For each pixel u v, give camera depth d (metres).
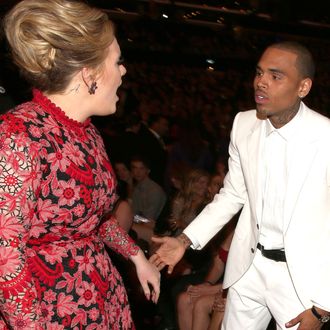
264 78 2.51
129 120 6.48
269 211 2.63
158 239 2.82
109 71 1.98
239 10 11.94
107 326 2.05
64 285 1.95
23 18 1.84
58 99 1.95
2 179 1.78
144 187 4.99
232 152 2.81
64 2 1.86
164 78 10.70
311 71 2.54
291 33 12.38
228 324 2.85
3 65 3.75
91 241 2.04
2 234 1.77
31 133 1.85
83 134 1.99
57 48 1.87
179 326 3.73
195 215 3.97
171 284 4.00
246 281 2.77
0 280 1.78
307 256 2.56
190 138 6.80
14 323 1.80
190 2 11.56
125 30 11.30
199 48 11.52
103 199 2.03
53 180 1.89
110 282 2.10
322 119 2.58
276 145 2.58
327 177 2.54
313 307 2.58
